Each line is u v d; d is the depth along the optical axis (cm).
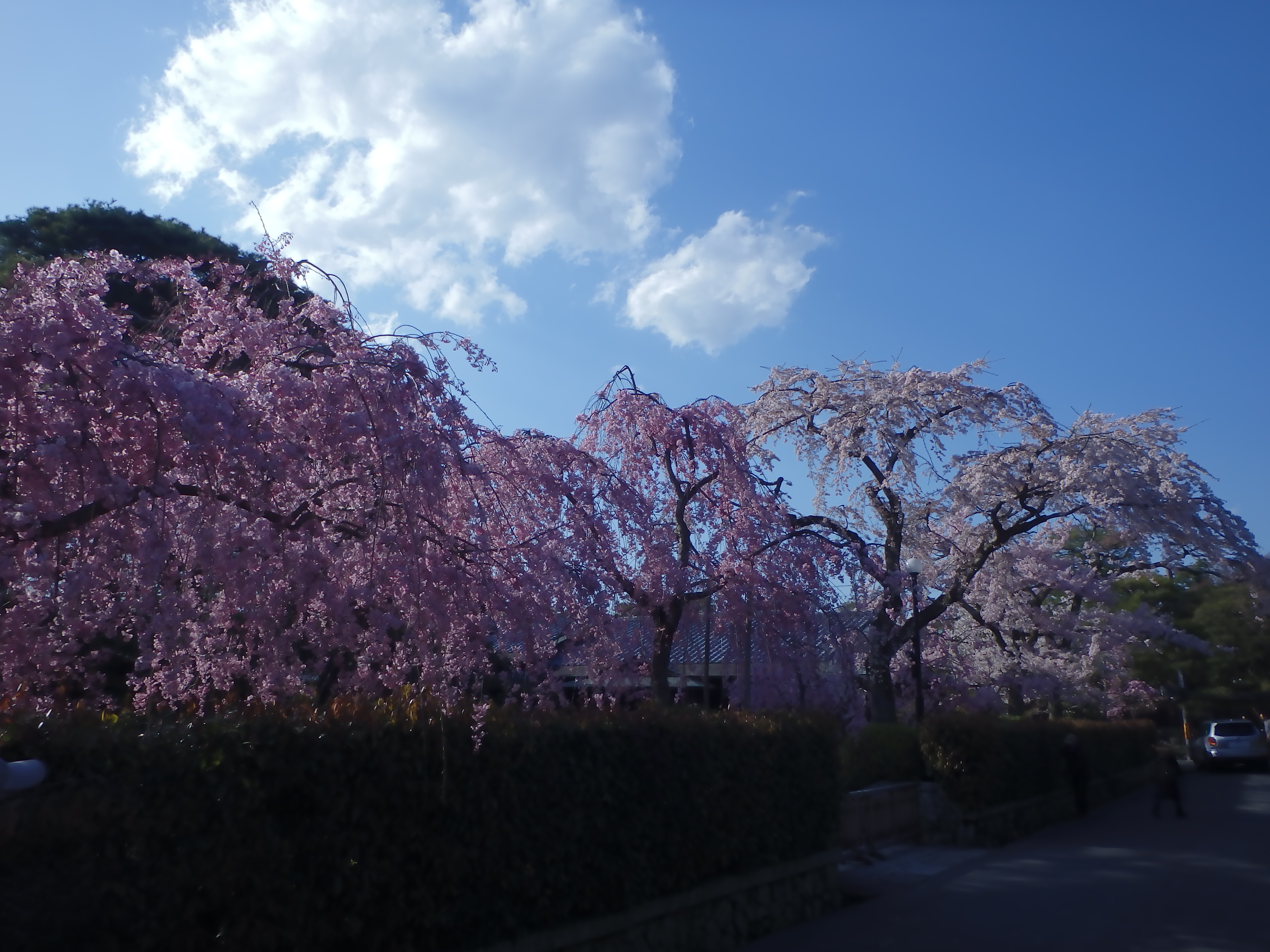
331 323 913
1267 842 1593
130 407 741
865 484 2005
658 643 1345
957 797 1590
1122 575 2653
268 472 771
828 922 995
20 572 729
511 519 1161
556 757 698
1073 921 986
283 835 511
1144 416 2286
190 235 1784
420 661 921
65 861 420
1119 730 2656
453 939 604
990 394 2023
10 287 840
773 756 997
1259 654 3912
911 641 1997
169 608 795
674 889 815
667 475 1471
